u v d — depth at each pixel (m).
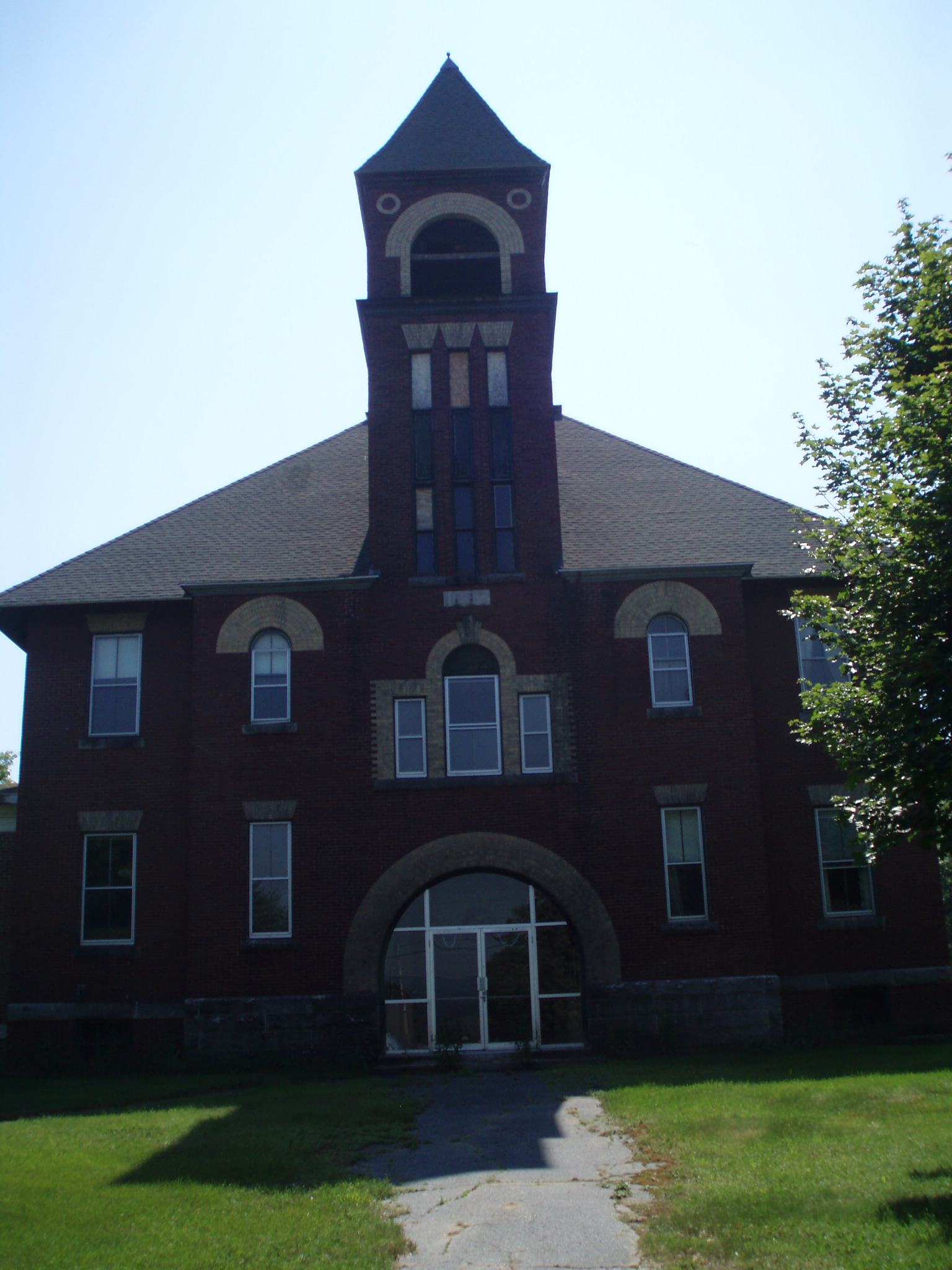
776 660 24.05
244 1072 21.08
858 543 13.45
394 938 22.44
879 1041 22.20
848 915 23.06
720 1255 8.75
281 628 23.31
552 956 22.42
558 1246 9.44
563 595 23.42
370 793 22.42
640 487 27.03
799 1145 12.11
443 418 24.50
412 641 23.17
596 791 22.47
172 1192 10.91
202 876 22.11
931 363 14.75
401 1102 16.53
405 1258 9.24
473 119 26.83
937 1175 10.41
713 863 22.20
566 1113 15.22
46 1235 9.36
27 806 23.31
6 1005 23.55
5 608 23.92
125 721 23.86
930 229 16.00
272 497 26.92
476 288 27.94
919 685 11.74
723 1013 21.50
